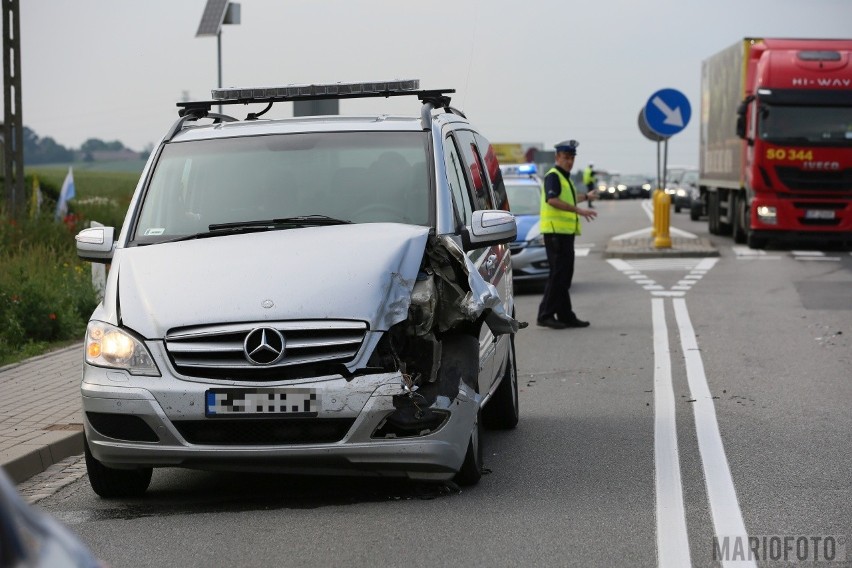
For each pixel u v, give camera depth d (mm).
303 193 8883
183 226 8766
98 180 76562
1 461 8703
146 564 6453
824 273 25875
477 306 7703
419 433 7395
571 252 17828
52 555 2484
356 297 7477
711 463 8867
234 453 7289
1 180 36312
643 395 12156
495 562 6324
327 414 7234
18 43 29969
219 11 25203
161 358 7398
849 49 32500
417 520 7266
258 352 7289
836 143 31453
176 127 9695
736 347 15555
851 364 13930
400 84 10039
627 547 6578
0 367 13602
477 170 10375
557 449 9547
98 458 7562
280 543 6797
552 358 15016
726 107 36844
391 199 8766
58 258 22328
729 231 39656
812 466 8688
